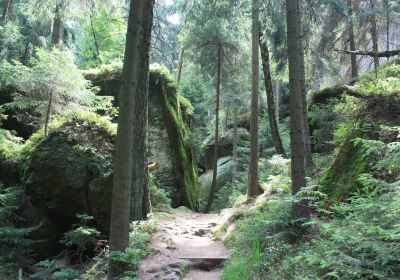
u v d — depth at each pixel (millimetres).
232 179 21594
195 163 19594
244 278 6348
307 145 10711
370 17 14117
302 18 12055
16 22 18766
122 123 6809
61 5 11297
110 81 16766
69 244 9773
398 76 9594
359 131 7844
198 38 17391
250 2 12031
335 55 16609
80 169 9984
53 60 10914
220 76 18656
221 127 25125
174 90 18078
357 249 4043
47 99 11383
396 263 3928
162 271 7590
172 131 16781
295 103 7223
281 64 13656
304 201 7004
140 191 10039
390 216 3965
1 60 16203
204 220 12750
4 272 8758
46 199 9984
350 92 8492
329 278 4723
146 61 10062
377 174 6434
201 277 7688
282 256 6457
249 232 7910
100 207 9812
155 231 9883
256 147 12680
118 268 6844
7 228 9133
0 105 13711
